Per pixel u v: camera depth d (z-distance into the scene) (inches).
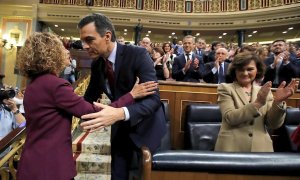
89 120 44.5
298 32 482.9
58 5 488.4
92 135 151.7
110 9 498.9
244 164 30.8
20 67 47.3
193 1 510.0
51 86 45.5
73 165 46.6
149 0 512.1
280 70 148.6
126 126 53.3
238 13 479.2
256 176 31.2
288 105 117.8
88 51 52.8
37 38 47.3
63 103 44.9
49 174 43.4
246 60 60.0
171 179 30.9
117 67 54.1
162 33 540.4
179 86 119.6
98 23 49.8
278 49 155.7
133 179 55.1
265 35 512.7
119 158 57.7
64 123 46.7
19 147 63.5
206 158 31.1
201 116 100.7
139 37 505.4
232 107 58.5
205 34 529.0
